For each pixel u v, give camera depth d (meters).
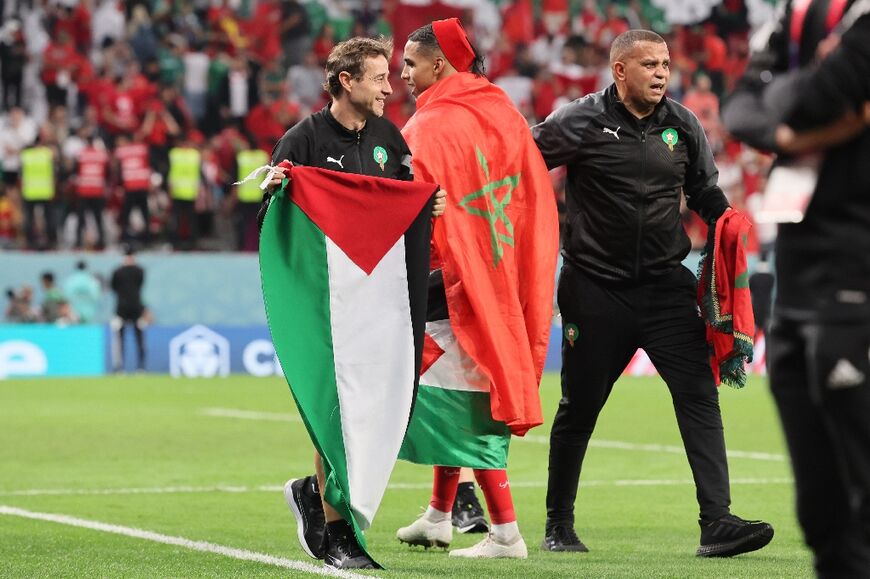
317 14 102.75
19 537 26.33
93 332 84.94
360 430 22.05
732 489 34.34
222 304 88.69
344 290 22.19
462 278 23.61
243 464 40.19
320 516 23.20
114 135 90.00
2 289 84.62
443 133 23.98
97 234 88.38
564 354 25.83
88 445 45.41
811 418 14.30
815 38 13.59
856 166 13.48
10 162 88.50
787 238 14.02
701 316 25.62
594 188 25.36
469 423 23.77
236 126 93.00
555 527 25.47
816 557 14.71
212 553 24.17
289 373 21.84
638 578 21.30
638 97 24.86
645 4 110.38
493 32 107.06
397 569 22.22
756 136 13.59
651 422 54.16
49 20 96.62
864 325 13.46
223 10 99.25
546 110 98.62
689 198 26.28
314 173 22.19
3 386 74.06
